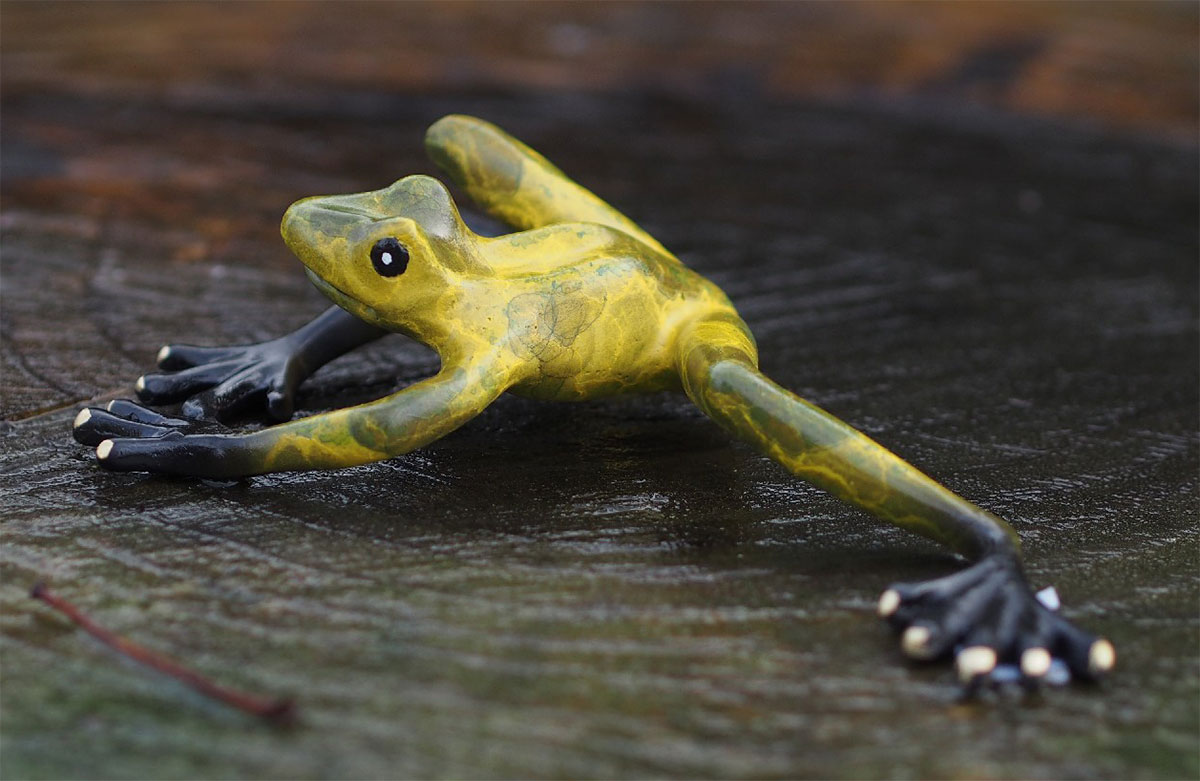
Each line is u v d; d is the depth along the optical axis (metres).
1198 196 1.02
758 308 0.79
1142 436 0.71
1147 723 0.59
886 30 1.45
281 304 0.76
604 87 1.24
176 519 0.64
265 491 0.65
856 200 0.96
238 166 0.92
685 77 1.29
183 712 0.58
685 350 0.65
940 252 0.86
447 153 0.69
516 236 0.66
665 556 0.63
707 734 0.58
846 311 0.79
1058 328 0.79
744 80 1.29
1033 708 0.59
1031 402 0.73
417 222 0.64
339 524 0.64
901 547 0.64
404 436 0.64
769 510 0.65
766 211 0.92
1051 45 1.39
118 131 0.99
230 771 0.57
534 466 0.67
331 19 1.39
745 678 0.60
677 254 0.84
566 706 0.59
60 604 0.60
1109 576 0.63
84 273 0.78
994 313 0.80
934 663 0.60
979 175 1.05
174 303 0.76
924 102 1.25
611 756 0.58
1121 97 1.26
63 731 0.58
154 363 0.72
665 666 0.60
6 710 0.58
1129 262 0.86
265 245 0.81
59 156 0.91
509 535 0.64
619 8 1.53
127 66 1.17
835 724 0.59
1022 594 0.61
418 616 0.61
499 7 1.50
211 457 0.64
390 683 0.59
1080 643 0.60
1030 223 0.94
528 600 0.61
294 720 0.58
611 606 0.61
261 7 1.41
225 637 0.60
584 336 0.65
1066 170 1.07
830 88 1.28
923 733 0.59
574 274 0.65
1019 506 0.66
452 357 0.64
